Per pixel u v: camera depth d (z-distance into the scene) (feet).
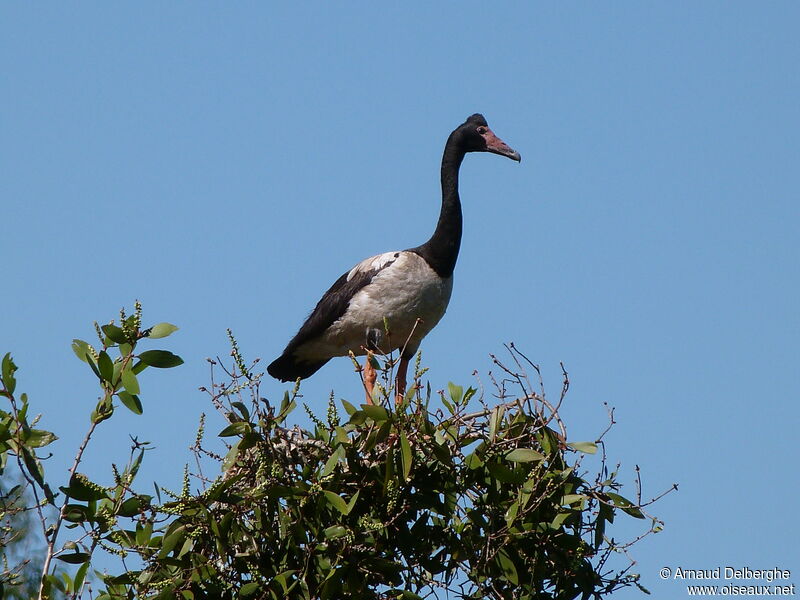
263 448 31.94
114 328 30.76
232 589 32.09
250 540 31.94
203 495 31.45
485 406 34.37
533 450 32.81
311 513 32.09
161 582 31.12
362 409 32.12
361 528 32.14
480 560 32.78
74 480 30.50
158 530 32.60
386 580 32.22
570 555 33.27
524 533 32.40
